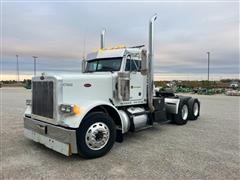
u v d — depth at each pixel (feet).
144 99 21.08
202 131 22.95
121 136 17.60
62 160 14.69
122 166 13.62
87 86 16.62
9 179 11.83
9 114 33.91
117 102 18.71
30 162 14.29
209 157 15.03
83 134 14.51
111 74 18.65
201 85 118.32
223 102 55.11
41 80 16.03
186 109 27.53
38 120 16.53
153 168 13.25
